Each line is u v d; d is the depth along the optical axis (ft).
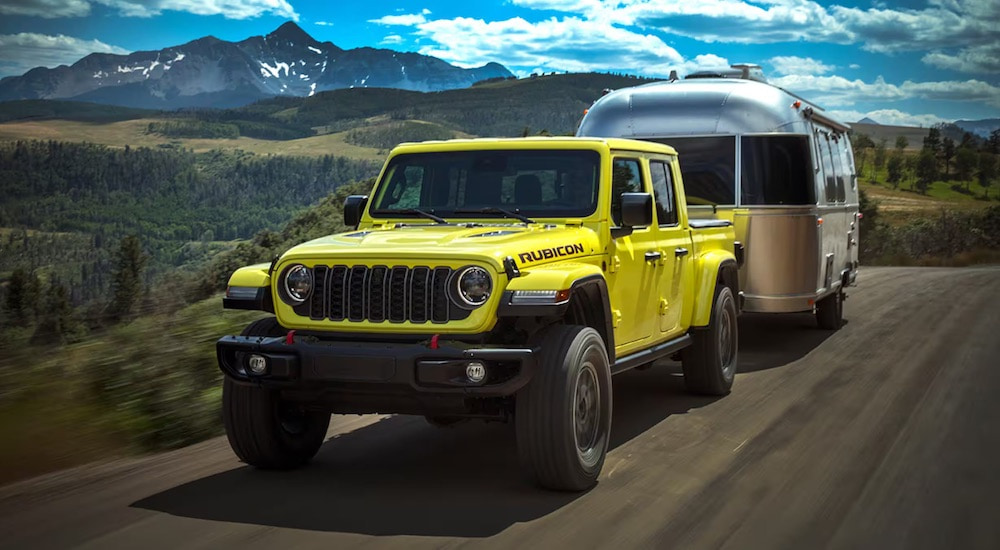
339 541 13.97
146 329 26.08
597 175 20.85
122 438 20.94
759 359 34.40
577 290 18.21
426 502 16.30
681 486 17.31
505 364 16.79
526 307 16.37
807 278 35.60
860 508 15.72
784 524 14.84
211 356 24.89
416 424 23.50
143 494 16.79
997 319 46.14
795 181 35.17
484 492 17.04
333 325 17.24
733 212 35.01
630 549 13.62
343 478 18.11
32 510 15.71
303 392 17.29
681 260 25.00
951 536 14.24
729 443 21.02
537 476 16.85
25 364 23.50
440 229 19.88
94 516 15.35
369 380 16.31
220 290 34.14
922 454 19.66
